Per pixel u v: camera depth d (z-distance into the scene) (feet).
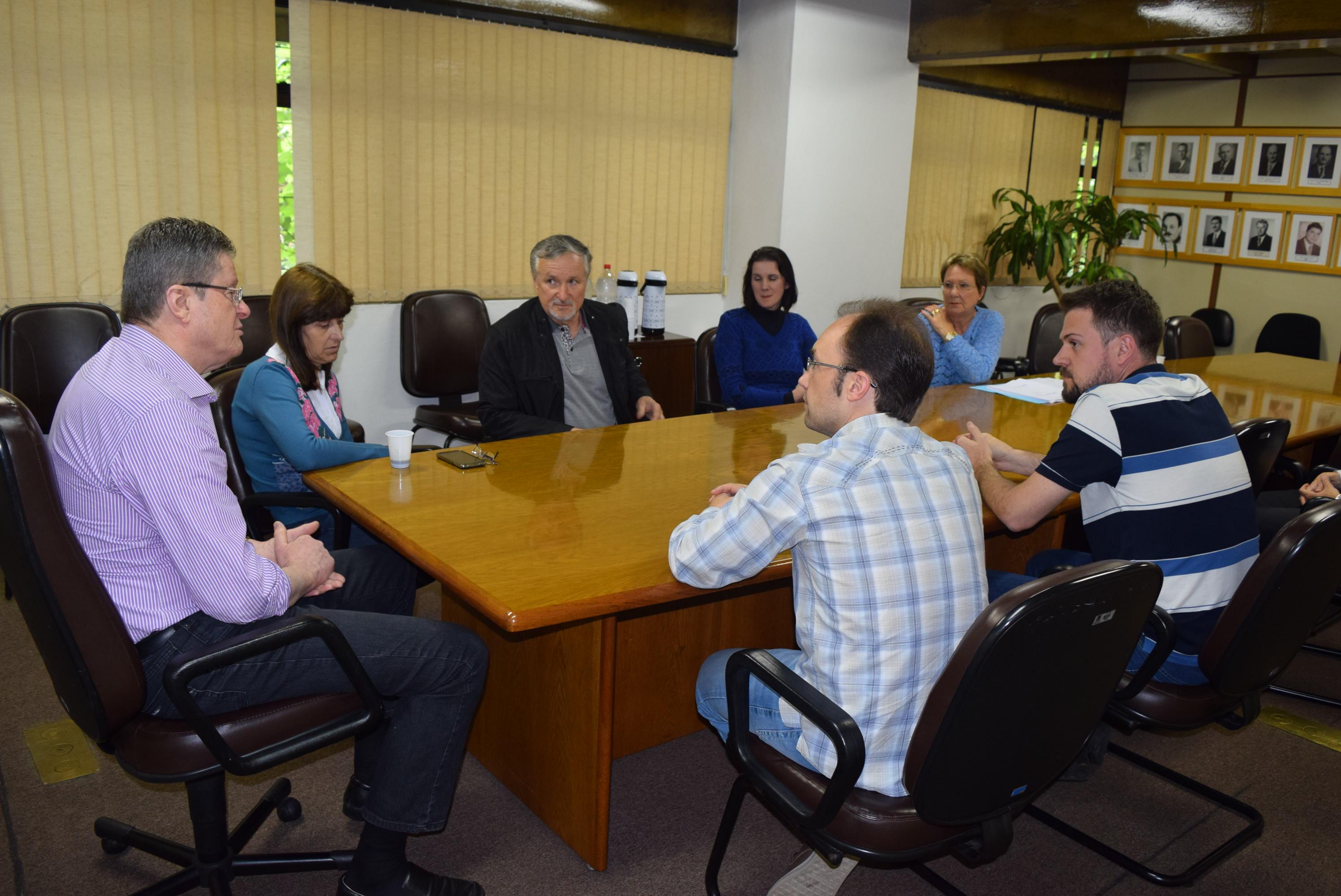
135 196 11.45
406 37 13.05
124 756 4.93
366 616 5.43
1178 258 22.89
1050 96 21.40
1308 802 7.50
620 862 6.41
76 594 4.44
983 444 7.36
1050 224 19.89
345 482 6.84
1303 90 20.49
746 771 4.97
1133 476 5.91
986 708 4.10
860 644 4.40
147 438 4.73
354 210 13.14
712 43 16.21
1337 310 20.58
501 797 7.09
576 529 6.02
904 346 4.60
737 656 4.72
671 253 16.61
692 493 6.90
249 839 6.30
